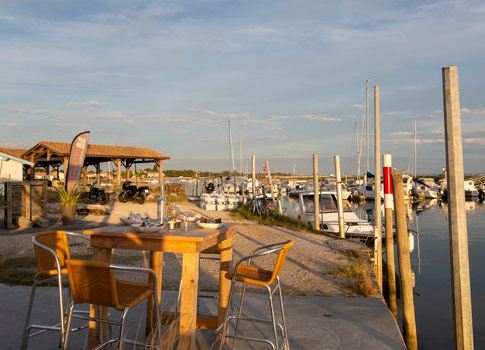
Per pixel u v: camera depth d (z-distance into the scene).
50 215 17.88
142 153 35.03
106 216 17.78
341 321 5.05
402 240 6.43
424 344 7.24
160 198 4.30
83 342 4.28
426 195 54.34
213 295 5.04
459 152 4.03
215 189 47.91
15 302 5.53
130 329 4.67
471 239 20.61
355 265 7.98
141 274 7.62
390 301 8.85
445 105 4.08
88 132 16.08
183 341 3.54
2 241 11.22
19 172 22.70
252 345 4.32
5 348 4.07
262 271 4.28
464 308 4.01
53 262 4.19
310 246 11.47
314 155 16.86
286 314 5.31
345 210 19.69
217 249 4.52
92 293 3.25
